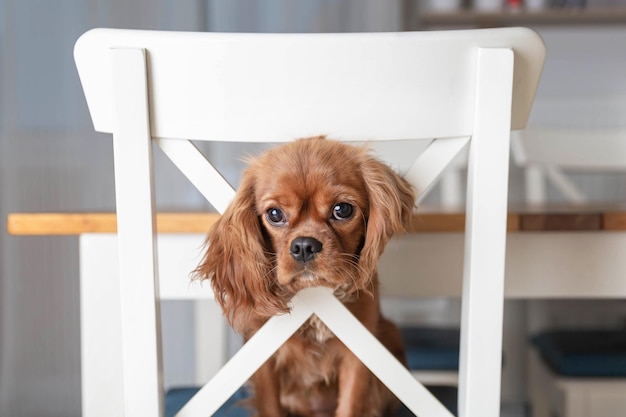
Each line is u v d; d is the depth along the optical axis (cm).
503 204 85
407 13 274
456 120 84
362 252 92
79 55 85
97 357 111
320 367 112
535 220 109
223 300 93
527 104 89
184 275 111
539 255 112
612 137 203
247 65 82
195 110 84
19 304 262
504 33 82
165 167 260
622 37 269
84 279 111
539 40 83
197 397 92
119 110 83
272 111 83
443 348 164
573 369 166
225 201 91
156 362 88
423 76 82
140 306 87
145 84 83
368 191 92
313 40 80
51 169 260
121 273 87
